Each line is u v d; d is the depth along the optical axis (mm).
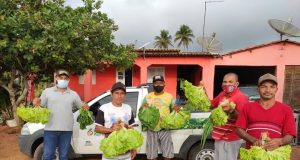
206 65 15977
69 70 10961
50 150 5324
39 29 9328
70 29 9266
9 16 9539
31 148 6480
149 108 4867
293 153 8008
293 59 15750
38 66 9891
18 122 10844
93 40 10773
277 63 15781
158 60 15898
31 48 8773
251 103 3400
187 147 6262
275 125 3227
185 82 4156
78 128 6383
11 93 10953
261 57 15812
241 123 3406
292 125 3160
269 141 2994
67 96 5406
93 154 6438
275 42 15586
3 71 10867
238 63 15883
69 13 9695
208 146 6250
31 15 9227
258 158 2854
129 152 3887
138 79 17344
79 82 17750
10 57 9547
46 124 5309
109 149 3480
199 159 6305
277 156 2875
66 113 5359
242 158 2984
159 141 5496
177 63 15938
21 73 10625
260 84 3283
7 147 8656
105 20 11125
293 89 15805
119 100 3939
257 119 3297
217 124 3814
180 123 4664
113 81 17359
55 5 9664
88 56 10422
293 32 15156
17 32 9250
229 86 4082
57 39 9008
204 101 4102
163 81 5297
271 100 3279
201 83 4250
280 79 15805
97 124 3918
